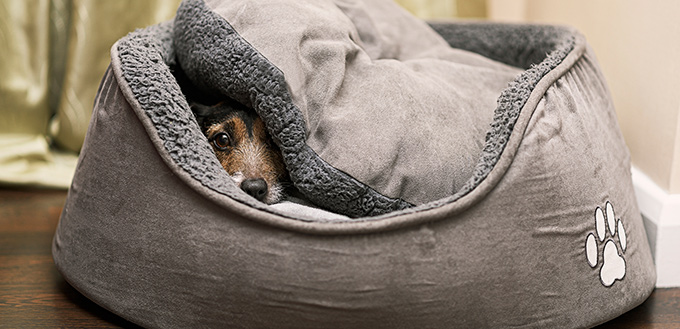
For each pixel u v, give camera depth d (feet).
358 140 4.38
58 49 7.57
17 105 7.32
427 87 4.83
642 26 5.56
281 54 4.44
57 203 6.78
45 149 7.39
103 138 4.31
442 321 3.79
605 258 4.27
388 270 3.67
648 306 4.80
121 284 4.16
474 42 6.66
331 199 4.43
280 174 5.28
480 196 3.82
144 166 4.09
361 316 3.72
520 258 3.90
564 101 4.45
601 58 6.43
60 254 4.64
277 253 3.69
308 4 4.91
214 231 3.81
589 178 4.30
